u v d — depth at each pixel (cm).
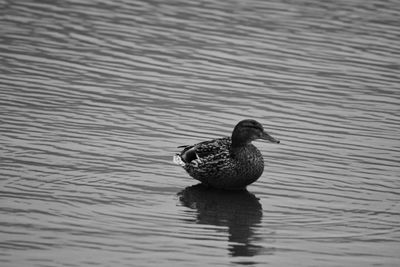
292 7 2750
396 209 1466
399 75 2231
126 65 2195
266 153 1719
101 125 1809
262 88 2097
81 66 2169
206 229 1356
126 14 2595
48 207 1394
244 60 2278
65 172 1548
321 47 2403
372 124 1903
